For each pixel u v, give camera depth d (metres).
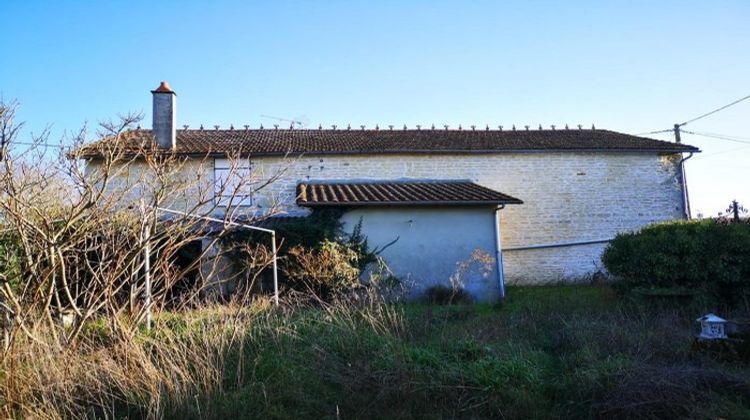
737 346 5.46
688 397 4.59
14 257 4.84
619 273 9.39
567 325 6.71
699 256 8.49
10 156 4.29
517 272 15.52
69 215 4.51
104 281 5.00
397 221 12.88
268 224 11.87
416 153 15.70
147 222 5.31
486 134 18.09
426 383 4.89
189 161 14.25
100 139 4.87
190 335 5.16
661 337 6.14
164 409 4.20
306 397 4.62
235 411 4.34
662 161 16.53
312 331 5.87
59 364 4.29
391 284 11.28
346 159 15.47
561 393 4.97
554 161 16.11
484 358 5.39
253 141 16.11
